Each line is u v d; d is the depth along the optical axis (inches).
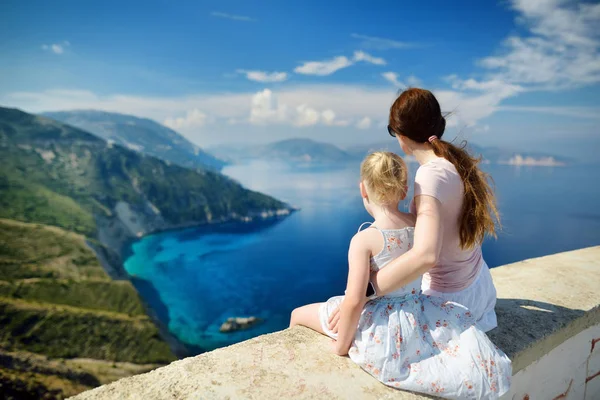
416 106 83.4
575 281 139.6
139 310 3481.8
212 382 79.0
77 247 4704.7
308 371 83.4
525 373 101.1
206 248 7470.5
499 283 139.2
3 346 2576.3
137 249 7086.6
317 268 6338.6
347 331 82.0
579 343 116.1
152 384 78.2
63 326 2950.3
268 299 4972.9
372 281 79.5
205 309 4594.0
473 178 81.7
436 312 86.4
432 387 76.8
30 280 3592.5
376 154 83.5
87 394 74.7
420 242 75.0
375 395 77.3
